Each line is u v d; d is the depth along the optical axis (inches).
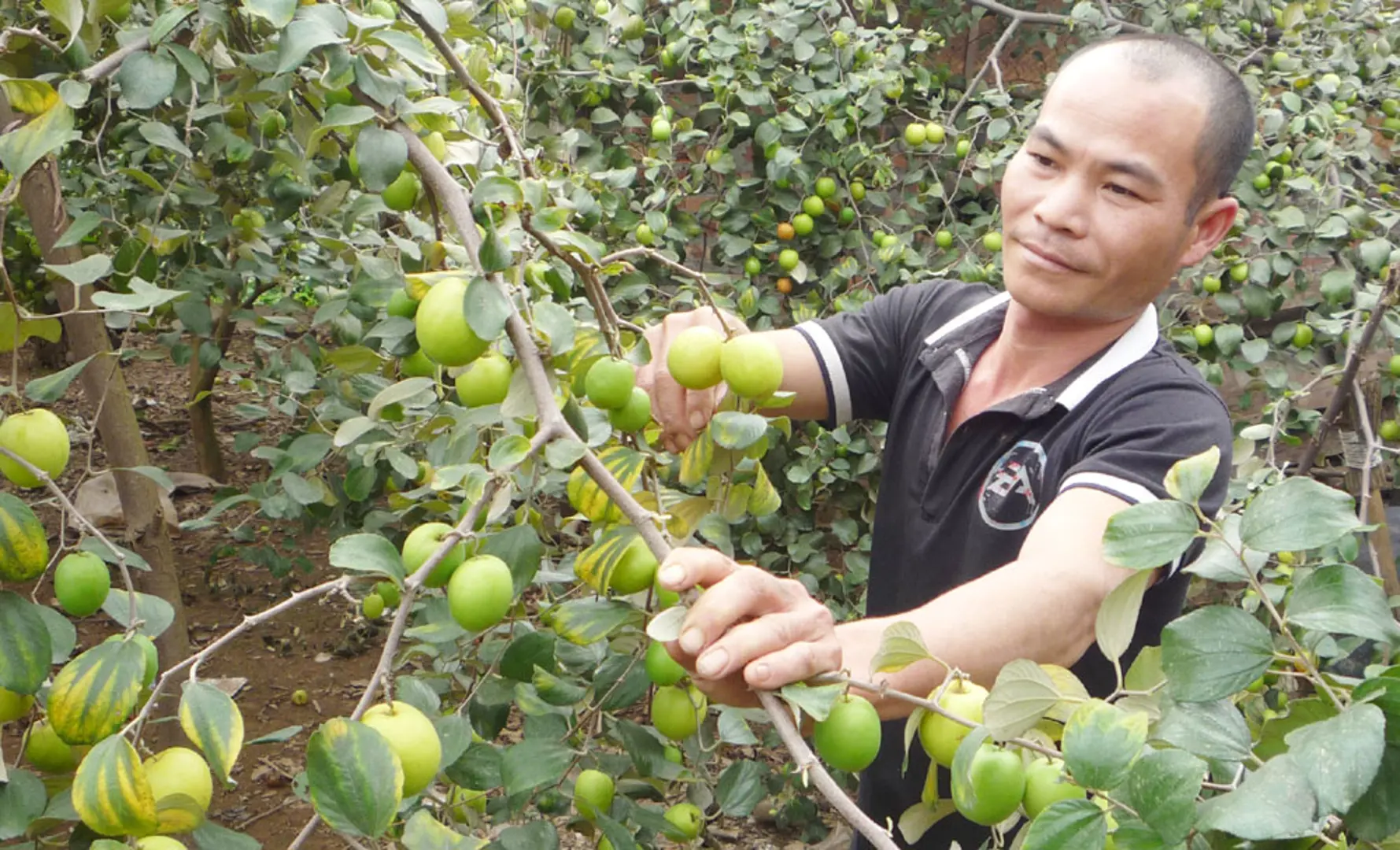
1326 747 32.0
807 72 148.6
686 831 65.7
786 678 41.4
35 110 50.2
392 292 66.4
